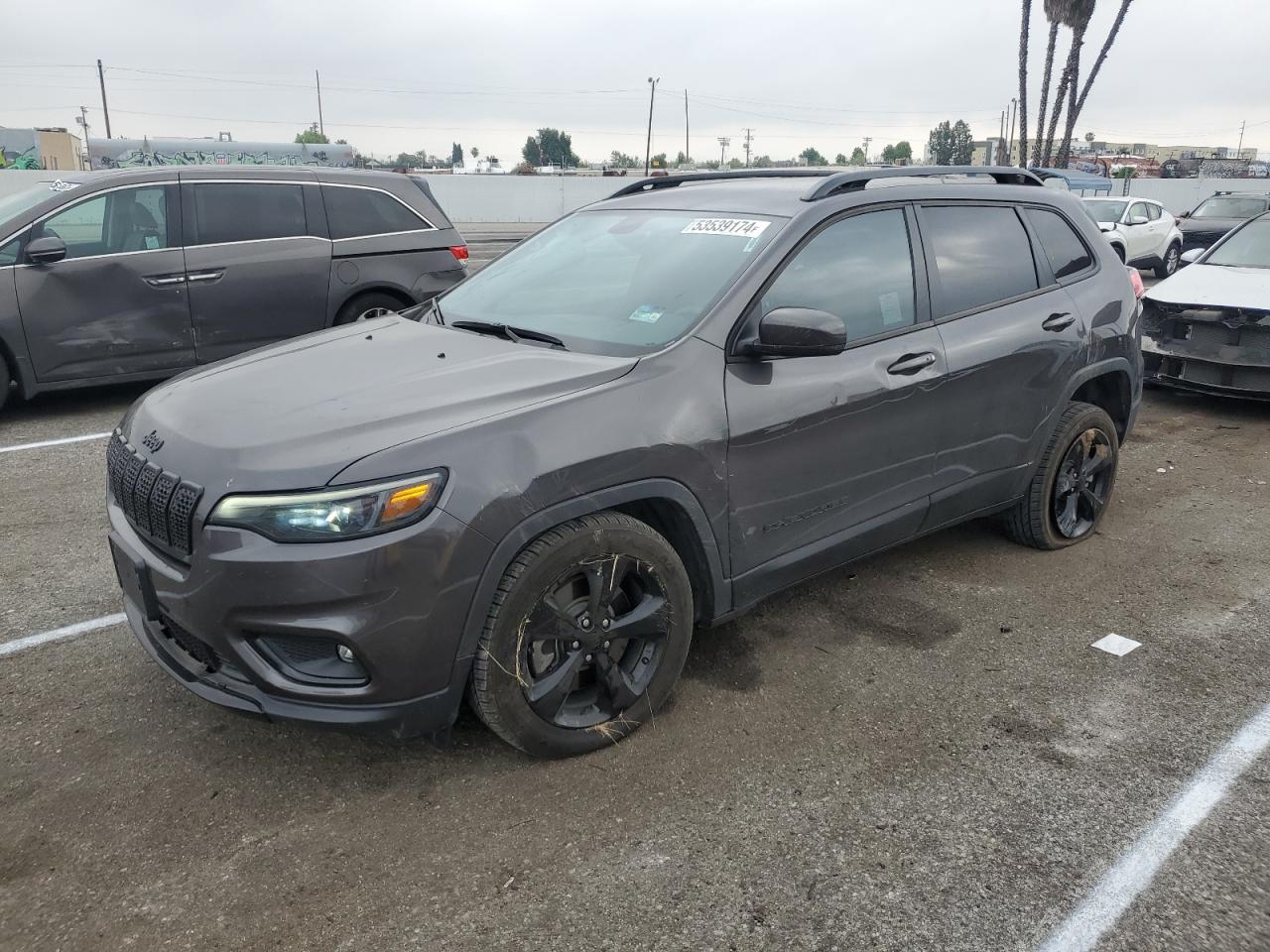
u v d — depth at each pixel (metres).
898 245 3.70
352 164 38.03
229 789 2.79
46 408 7.44
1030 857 2.53
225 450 2.56
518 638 2.67
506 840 2.58
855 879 2.44
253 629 2.47
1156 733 3.11
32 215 6.78
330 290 7.88
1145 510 5.31
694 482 2.97
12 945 2.21
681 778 2.85
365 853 2.53
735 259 3.33
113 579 4.21
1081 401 4.80
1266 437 6.93
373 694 2.52
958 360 3.77
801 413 3.23
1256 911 2.34
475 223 38.06
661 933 2.26
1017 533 4.58
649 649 3.04
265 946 2.22
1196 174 69.00
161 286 7.17
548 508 2.64
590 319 3.36
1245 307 6.96
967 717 3.20
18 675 3.40
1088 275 4.51
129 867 2.47
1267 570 4.46
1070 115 29.23
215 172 7.47
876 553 3.80
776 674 3.46
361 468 2.44
